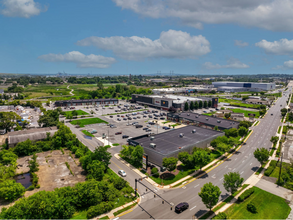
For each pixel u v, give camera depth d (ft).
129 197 181.88
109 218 154.71
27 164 249.55
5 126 374.02
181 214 160.04
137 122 482.69
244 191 194.29
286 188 202.39
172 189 197.16
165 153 247.29
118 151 296.71
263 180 217.56
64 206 153.99
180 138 306.96
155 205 171.73
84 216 157.17
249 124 427.74
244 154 291.58
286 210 168.14
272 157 280.31
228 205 172.55
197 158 221.87
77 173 227.61
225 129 358.64
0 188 169.07
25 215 139.95
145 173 229.25
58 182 207.51
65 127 336.90
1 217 135.44
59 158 269.64
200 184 207.31
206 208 168.35
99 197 167.63
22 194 181.68
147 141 292.40
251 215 159.94
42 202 145.07
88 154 246.68
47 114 445.37
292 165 240.12
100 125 451.94
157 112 609.42
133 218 154.81
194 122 436.76
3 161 226.17
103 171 214.28
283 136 378.53
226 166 251.19
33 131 341.41
